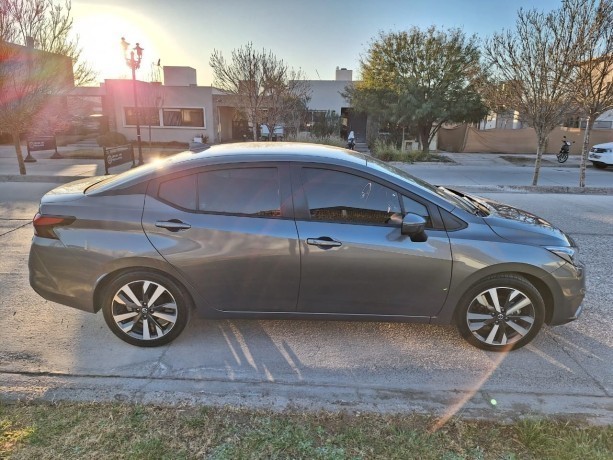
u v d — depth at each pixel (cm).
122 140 2434
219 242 323
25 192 1045
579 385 307
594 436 252
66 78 1373
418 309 337
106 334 367
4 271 502
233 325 386
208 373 316
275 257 323
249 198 328
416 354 346
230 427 256
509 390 300
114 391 289
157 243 324
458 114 1980
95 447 238
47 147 1781
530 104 1138
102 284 338
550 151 2245
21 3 1209
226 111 2972
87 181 397
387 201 329
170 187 332
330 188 328
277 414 270
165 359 333
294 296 334
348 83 2498
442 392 297
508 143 2291
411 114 1961
